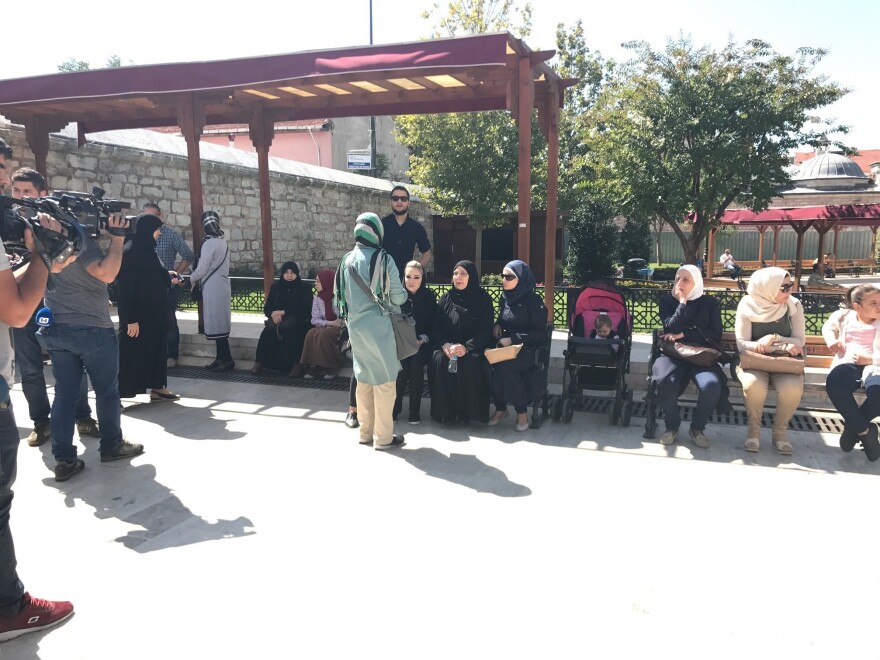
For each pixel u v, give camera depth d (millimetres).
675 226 15398
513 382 5199
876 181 32344
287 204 18094
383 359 4707
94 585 2980
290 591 2916
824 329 5117
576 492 4023
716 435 5180
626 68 14922
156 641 2566
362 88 7355
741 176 13906
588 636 2568
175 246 7754
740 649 2486
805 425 5395
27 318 2590
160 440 5094
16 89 7352
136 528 3557
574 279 20359
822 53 13758
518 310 5367
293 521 3633
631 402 5477
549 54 5980
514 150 18781
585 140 16078
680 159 13977
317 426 5477
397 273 4754
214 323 7359
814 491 4035
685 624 2646
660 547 3303
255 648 2514
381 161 28266
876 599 2828
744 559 3180
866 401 4484
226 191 15797
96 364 4336
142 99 7812
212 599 2859
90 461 4617
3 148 3875
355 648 2504
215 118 9078
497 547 3312
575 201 20141
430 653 2473
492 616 2711
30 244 2654
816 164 31703
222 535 3469
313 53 6051
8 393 2645
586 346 5242
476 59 5516
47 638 2596
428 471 4406
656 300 8164
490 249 23359
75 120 9195
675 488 4086
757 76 13727
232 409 5996
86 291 4230
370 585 2959
